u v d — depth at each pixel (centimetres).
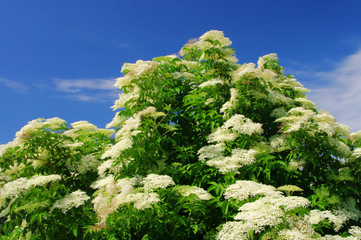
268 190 421
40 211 498
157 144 552
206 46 729
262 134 716
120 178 526
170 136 660
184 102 716
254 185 439
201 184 598
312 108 764
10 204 564
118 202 416
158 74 696
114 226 425
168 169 570
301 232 367
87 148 760
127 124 530
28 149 580
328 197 576
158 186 441
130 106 672
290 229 375
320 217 417
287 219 379
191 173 575
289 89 873
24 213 519
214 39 714
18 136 584
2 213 578
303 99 749
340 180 588
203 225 497
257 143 603
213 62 712
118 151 498
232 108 641
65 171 636
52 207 483
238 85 641
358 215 585
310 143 600
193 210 472
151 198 417
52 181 556
